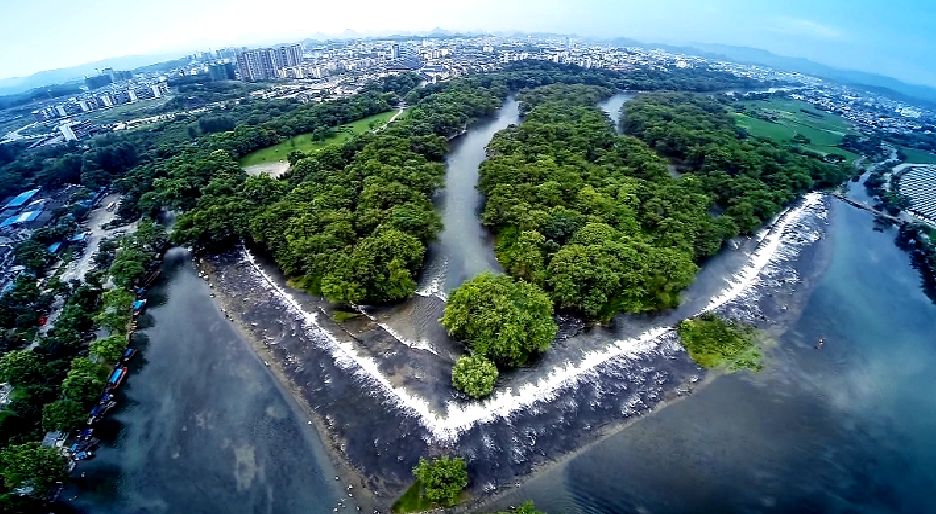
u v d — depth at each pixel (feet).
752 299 392.68
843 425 291.17
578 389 305.12
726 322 364.38
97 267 443.73
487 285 342.64
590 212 450.71
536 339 317.01
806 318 376.48
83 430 284.82
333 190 484.33
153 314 388.78
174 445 277.64
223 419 292.81
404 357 330.75
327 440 277.23
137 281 419.13
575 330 351.67
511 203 465.88
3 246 475.31
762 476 261.24
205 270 445.78
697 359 331.57
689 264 390.21
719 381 316.81
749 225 476.13
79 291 381.40
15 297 374.84
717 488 254.47
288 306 387.14
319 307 383.04
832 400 306.76
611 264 368.07
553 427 281.13
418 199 473.26
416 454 264.93
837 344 350.84
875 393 312.91
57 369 305.53
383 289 376.68
